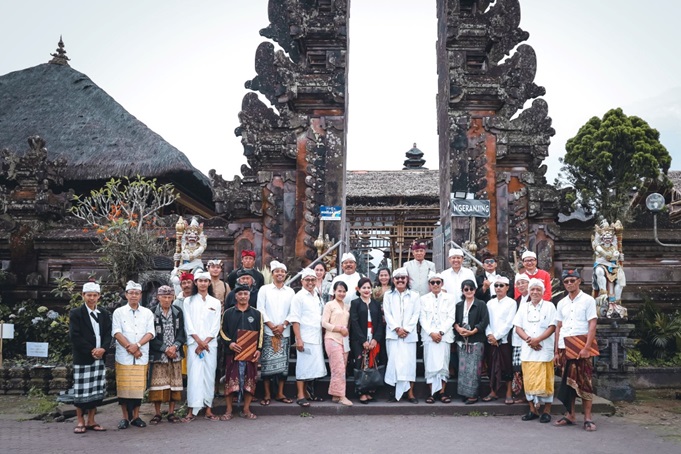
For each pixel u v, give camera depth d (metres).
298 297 9.60
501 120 14.41
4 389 11.21
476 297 10.47
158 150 18.06
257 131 14.62
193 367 9.04
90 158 18.09
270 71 14.91
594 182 19.86
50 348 12.94
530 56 15.18
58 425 8.95
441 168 15.22
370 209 26.84
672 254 14.66
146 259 12.95
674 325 13.29
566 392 8.79
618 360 11.23
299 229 14.23
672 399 11.48
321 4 14.84
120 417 9.46
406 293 9.84
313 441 7.81
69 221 15.40
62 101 20.33
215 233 14.75
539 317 8.90
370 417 9.24
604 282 11.60
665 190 21.91
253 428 8.53
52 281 14.88
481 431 8.38
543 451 7.39
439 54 15.48
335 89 14.33
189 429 8.49
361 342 9.62
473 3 15.11
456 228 14.13
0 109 20.39
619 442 7.91
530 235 14.34
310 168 14.30
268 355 9.45
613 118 20.00
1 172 17.89
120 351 8.62
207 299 9.23
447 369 9.70
